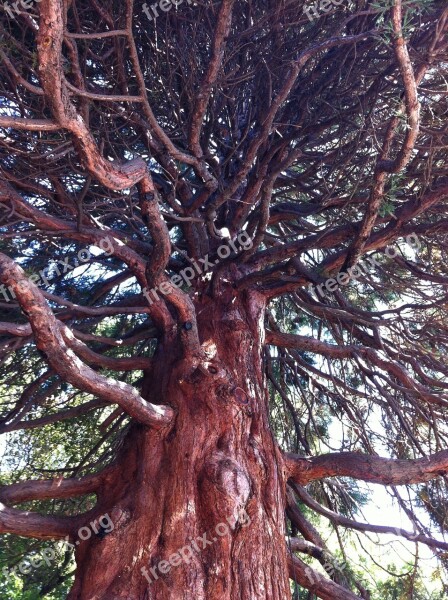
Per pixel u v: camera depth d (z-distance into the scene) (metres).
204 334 6.32
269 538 5.15
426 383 7.12
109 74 5.92
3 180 5.66
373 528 6.65
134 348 8.71
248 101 7.16
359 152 6.68
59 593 9.11
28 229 6.30
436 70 6.09
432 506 7.06
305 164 8.09
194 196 6.38
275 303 9.27
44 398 6.78
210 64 5.46
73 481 5.44
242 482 5.20
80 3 5.75
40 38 3.45
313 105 6.69
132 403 5.13
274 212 7.34
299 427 8.33
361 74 6.27
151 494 5.16
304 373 8.43
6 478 8.02
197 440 5.43
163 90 6.30
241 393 5.81
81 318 7.21
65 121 3.74
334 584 5.90
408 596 7.53
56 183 5.98
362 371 6.84
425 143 6.12
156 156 6.32
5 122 3.64
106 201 6.27
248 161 5.80
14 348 5.82
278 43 6.23
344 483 8.12
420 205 5.81
